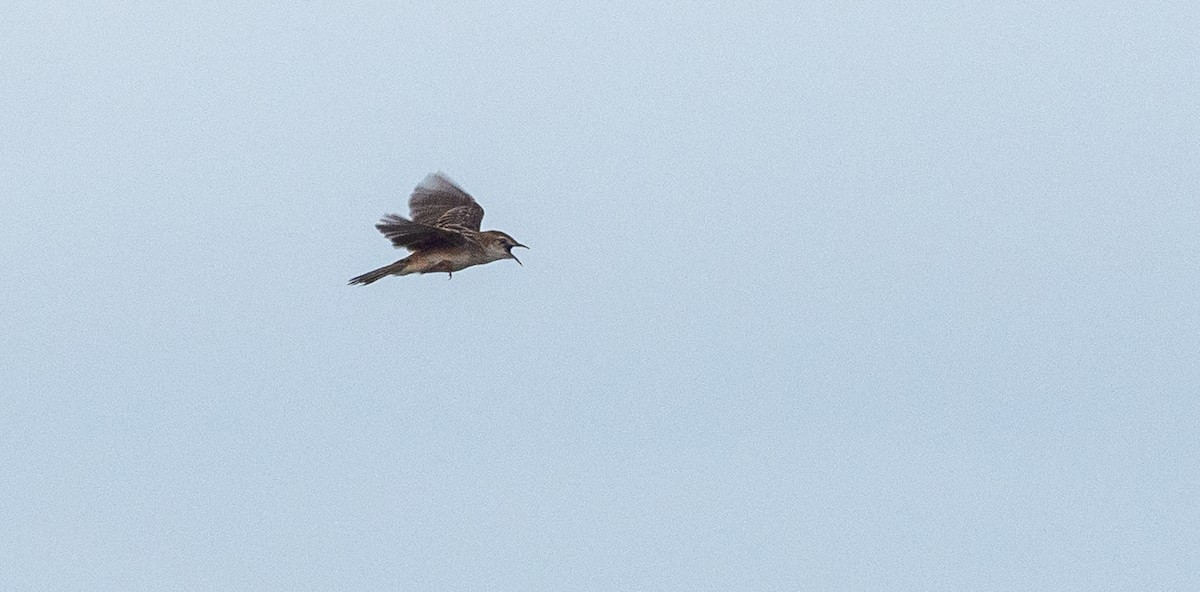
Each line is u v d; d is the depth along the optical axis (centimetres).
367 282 1908
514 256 1923
